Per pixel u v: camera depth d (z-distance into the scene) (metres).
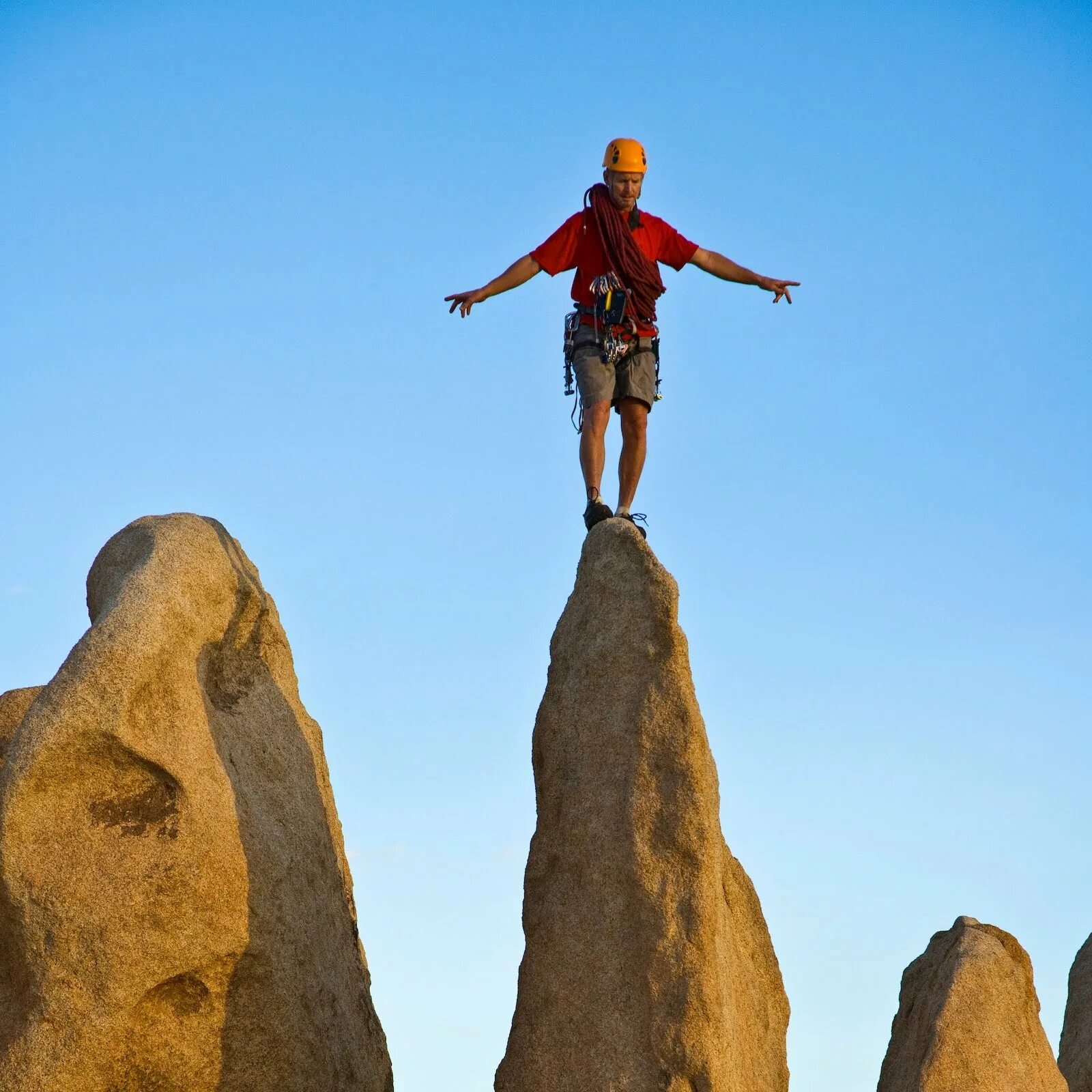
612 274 13.30
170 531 12.23
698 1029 10.95
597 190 13.46
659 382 13.74
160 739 11.15
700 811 11.39
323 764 13.52
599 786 11.62
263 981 11.46
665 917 11.17
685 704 11.66
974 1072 12.25
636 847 11.34
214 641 12.22
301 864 12.18
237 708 12.32
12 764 10.88
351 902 13.57
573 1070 11.08
